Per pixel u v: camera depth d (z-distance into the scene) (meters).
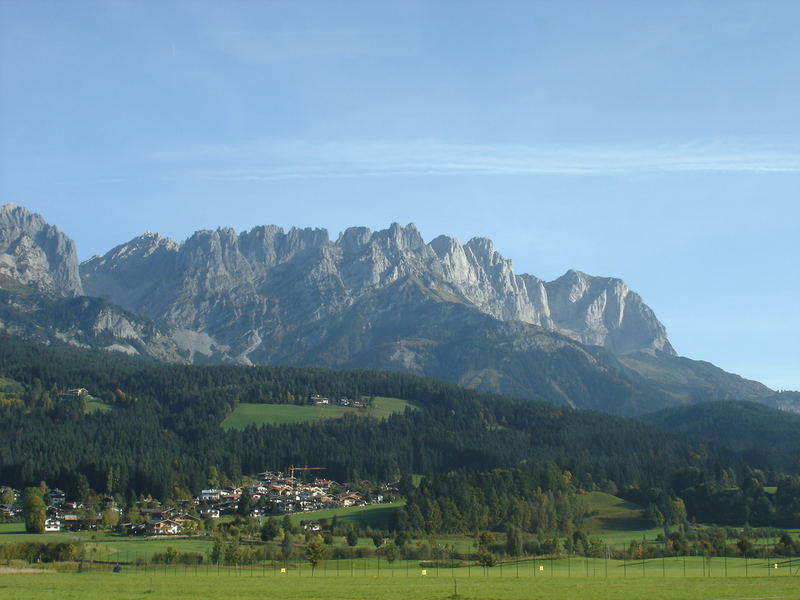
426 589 144.12
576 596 133.62
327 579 166.25
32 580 162.00
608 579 164.62
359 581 161.25
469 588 145.88
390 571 189.75
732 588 144.38
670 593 137.50
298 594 136.75
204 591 141.25
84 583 155.88
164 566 199.75
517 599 130.12
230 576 174.62
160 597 132.00
